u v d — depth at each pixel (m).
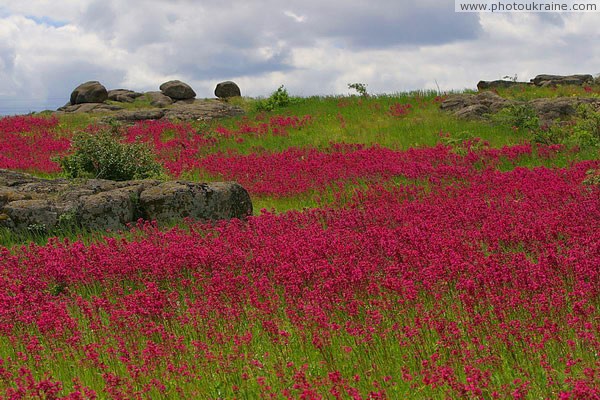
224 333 8.20
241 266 11.12
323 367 7.09
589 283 8.28
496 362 6.62
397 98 37.97
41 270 11.34
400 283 8.79
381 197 17.58
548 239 11.23
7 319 8.87
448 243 10.70
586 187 15.84
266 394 6.43
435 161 22.70
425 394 6.24
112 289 10.45
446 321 7.51
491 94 33.34
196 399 6.61
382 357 7.15
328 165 22.80
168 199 15.83
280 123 34.06
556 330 7.00
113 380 6.55
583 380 5.86
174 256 11.32
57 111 45.03
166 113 39.66
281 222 14.38
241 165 24.03
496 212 13.60
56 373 7.50
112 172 20.44
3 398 6.34
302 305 8.13
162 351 7.36
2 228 14.93
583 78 42.06
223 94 49.31
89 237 14.78
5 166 25.70
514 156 22.31
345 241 11.95
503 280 8.66
